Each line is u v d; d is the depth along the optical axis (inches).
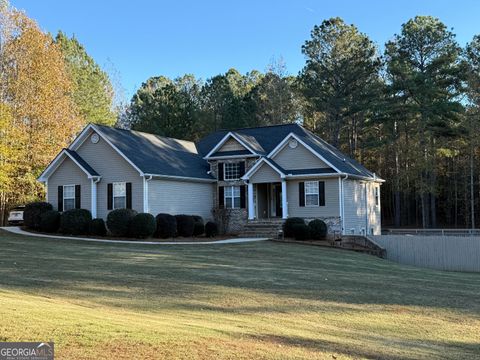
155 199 1171.9
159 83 3435.0
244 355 283.9
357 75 2022.6
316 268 758.5
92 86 2113.7
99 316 354.9
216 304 471.5
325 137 2167.8
